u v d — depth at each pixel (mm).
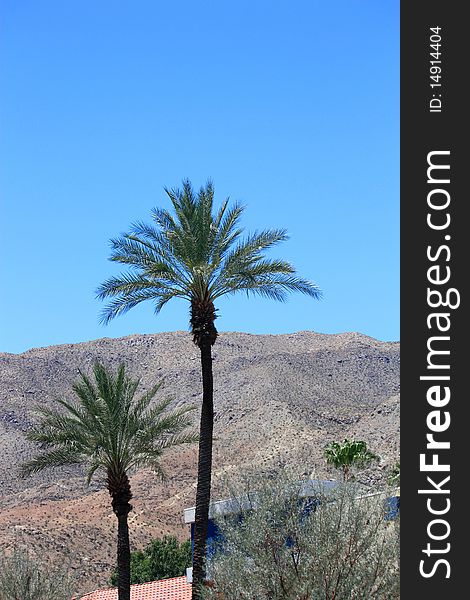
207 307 34625
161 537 126375
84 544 115500
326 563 23922
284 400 199875
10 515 139500
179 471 159000
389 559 23969
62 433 38688
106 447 39219
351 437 160000
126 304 34531
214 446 172000
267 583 24234
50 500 168500
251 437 174375
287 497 25469
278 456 159125
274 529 24812
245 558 24797
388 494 25469
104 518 132750
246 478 26438
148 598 44344
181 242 34094
